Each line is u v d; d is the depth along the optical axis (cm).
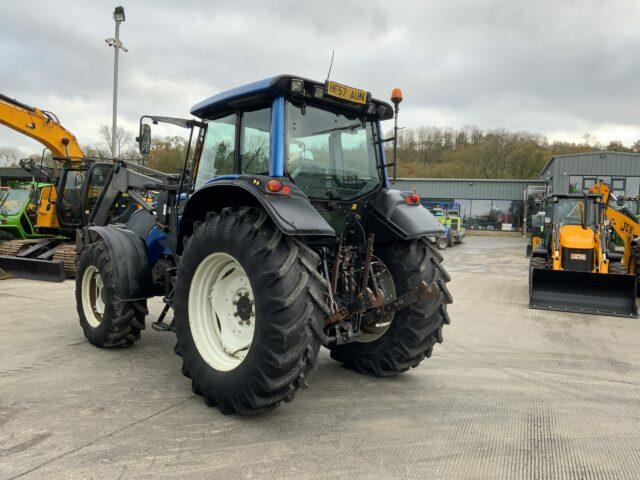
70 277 980
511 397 391
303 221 308
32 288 851
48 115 1121
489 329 637
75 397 362
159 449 286
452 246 2345
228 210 342
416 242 409
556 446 306
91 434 303
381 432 319
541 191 3194
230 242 328
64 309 668
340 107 396
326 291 340
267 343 305
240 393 318
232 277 358
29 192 1177
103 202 734
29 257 1095
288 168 355
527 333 620
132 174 544
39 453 278
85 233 529
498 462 284
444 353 518
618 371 468
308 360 313
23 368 426
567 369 471
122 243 472
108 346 481
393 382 419
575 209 967
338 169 393
